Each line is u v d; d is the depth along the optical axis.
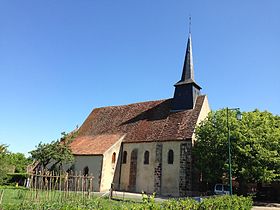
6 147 25.02
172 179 29.86
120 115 41.03
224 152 26.94
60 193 17.62
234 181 30.38
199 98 34.31
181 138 30.19
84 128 42.84
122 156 34.97
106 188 32.44
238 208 13.62
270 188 30.12
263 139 26.70
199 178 29.22
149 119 36.38
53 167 32.84
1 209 10.31
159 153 31.59
